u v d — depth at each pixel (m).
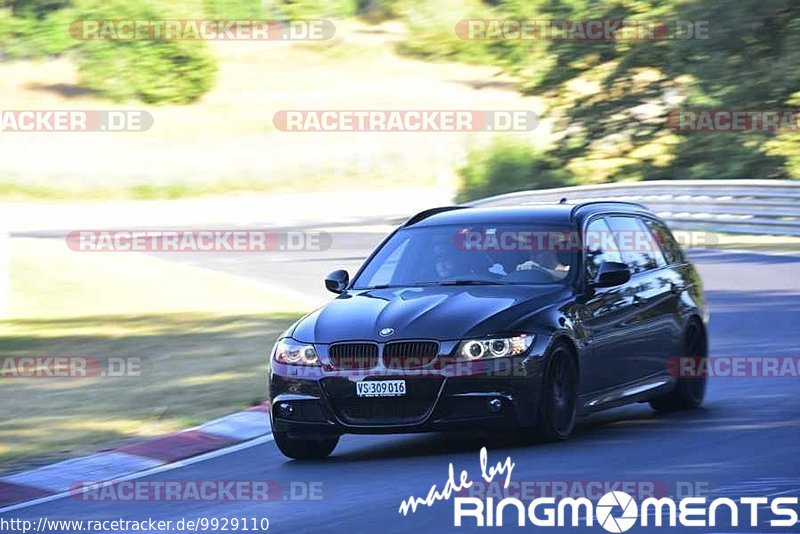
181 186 156.50
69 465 28.59
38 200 146.62
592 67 124.00
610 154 126.44
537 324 26.42
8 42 194.12
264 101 196.00
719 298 53.22
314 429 26.61
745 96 108.06
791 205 80.31
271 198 149.50
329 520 21.09
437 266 29.11
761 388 33.69
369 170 166.75
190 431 31.70
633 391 29.44
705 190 87.12
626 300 29.47
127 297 61.44
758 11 105.94
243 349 44.91
